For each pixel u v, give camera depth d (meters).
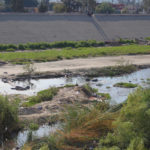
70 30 55.97
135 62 31.05
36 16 57.84
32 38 50.66
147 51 38.78
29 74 24.36
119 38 56.53
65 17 60.06
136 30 61.72
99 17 63.50
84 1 83.81
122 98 17.39
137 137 8.34
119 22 63.50
